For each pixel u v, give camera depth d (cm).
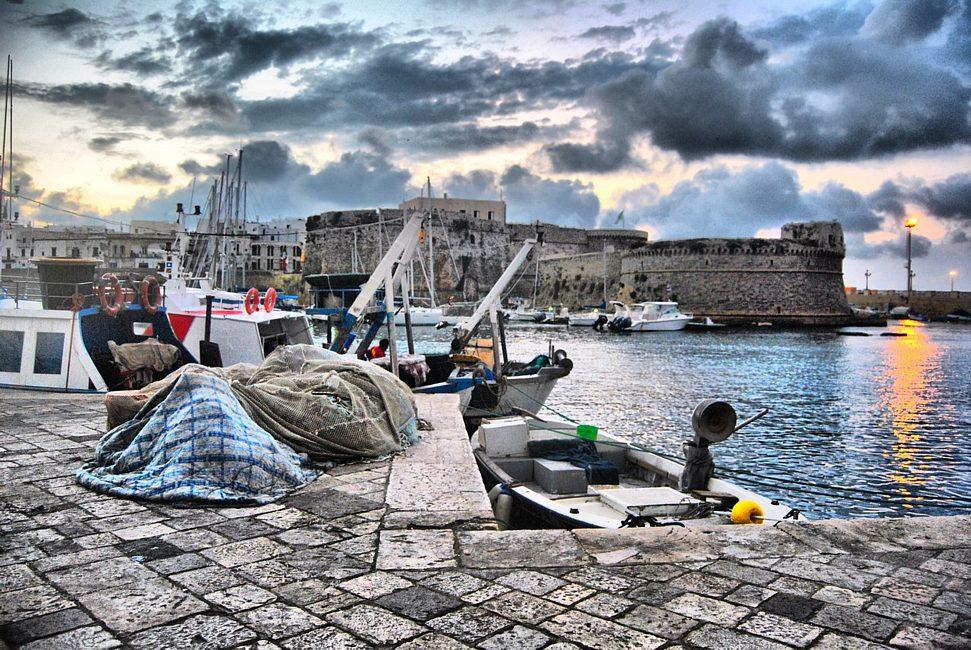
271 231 10644
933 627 336
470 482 607
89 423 848
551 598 367
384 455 705
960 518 500
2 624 334
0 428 816
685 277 8356
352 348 1445
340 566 412
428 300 7444
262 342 1365
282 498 555
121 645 315
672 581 390
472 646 315
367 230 8762
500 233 10056
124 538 460
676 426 2172
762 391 2941
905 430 2173
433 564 416
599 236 11381
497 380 1470
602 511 786
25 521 494
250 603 360
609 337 6006
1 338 1254
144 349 1288
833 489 1539
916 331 7688
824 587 383
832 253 8725
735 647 316
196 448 573
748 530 475
